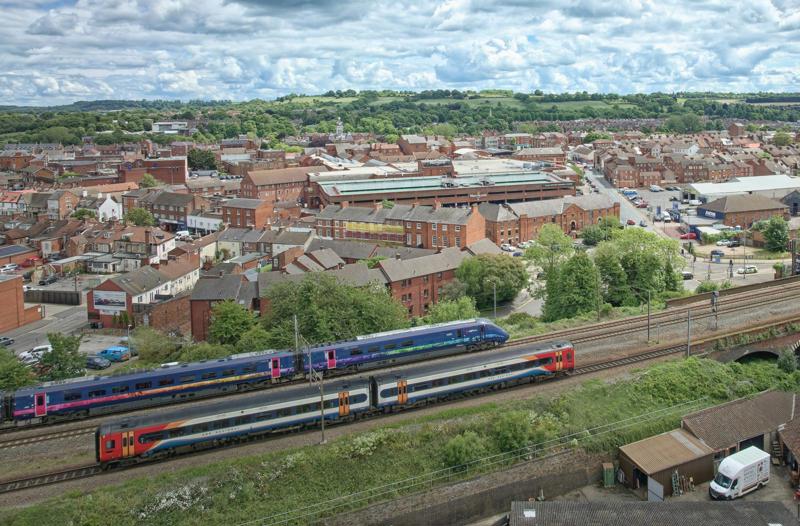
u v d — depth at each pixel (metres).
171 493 51.81
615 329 83.81
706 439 61.69
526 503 52.38
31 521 48.69
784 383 71.25
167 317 114.88
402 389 62.97
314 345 72.81
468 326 77.31
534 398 65.62
